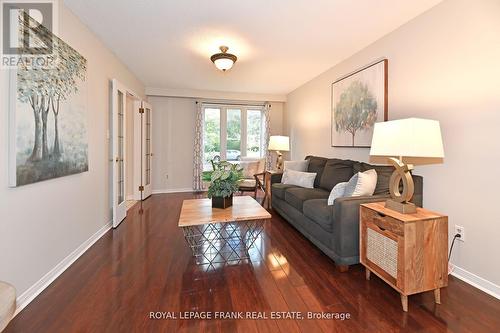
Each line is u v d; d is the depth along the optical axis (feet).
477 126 6.20
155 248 8.60
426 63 7.54
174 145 18.75
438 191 7.24
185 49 10.60
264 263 7.56
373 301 5.71
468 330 4.79
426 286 5.44
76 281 6.50
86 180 8.60
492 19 5.85
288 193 10.80
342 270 7.00
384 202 6.91
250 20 8.11
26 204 5.73
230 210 8.27
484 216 6.11
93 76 9.09
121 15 7.82
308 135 15.76
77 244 8.00
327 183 10.96
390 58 8.93
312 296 5.89
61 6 6.97
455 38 6.67
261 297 5.85
